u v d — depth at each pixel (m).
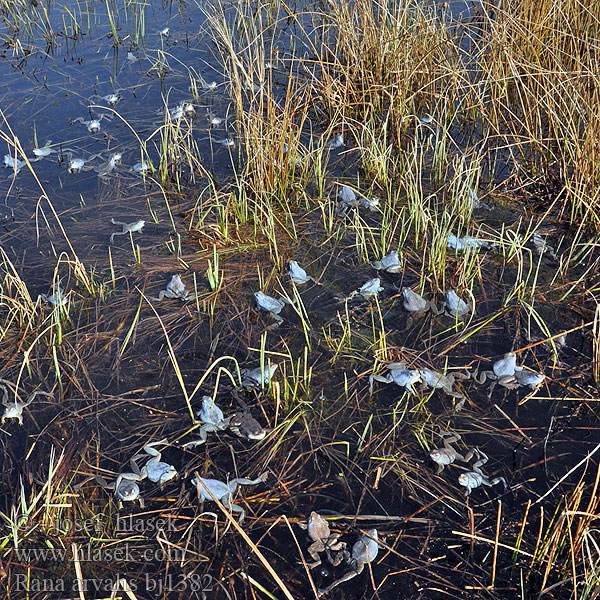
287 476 1.57
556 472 1.56
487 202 2.26
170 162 2.44
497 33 2.49
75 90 2.90
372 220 2.19
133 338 1.84
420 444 1.61
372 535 1.46
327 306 1.92
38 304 1.86
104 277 2.01
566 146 2.23
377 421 1.65
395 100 2.54
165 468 1.55
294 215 2.23
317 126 2.63
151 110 2.75
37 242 2.13
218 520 1.50
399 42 2.59
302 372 1.75
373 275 2.00
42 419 1.67
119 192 2.34
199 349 1.81
